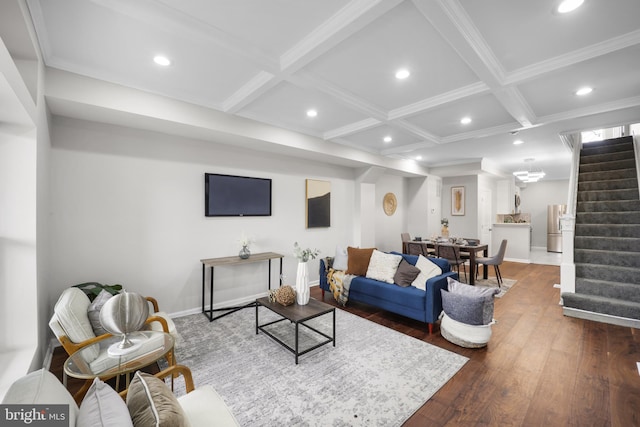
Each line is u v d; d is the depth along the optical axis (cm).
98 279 305
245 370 241
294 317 258
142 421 94
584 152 559
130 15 166
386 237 707
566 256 389
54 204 279
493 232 826
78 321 196
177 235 359
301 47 209
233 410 192
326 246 545
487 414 189
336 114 359
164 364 251
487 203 820
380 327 334
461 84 272
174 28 179
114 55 225
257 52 216
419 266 362
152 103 285
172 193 354
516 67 238
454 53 220
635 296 342
